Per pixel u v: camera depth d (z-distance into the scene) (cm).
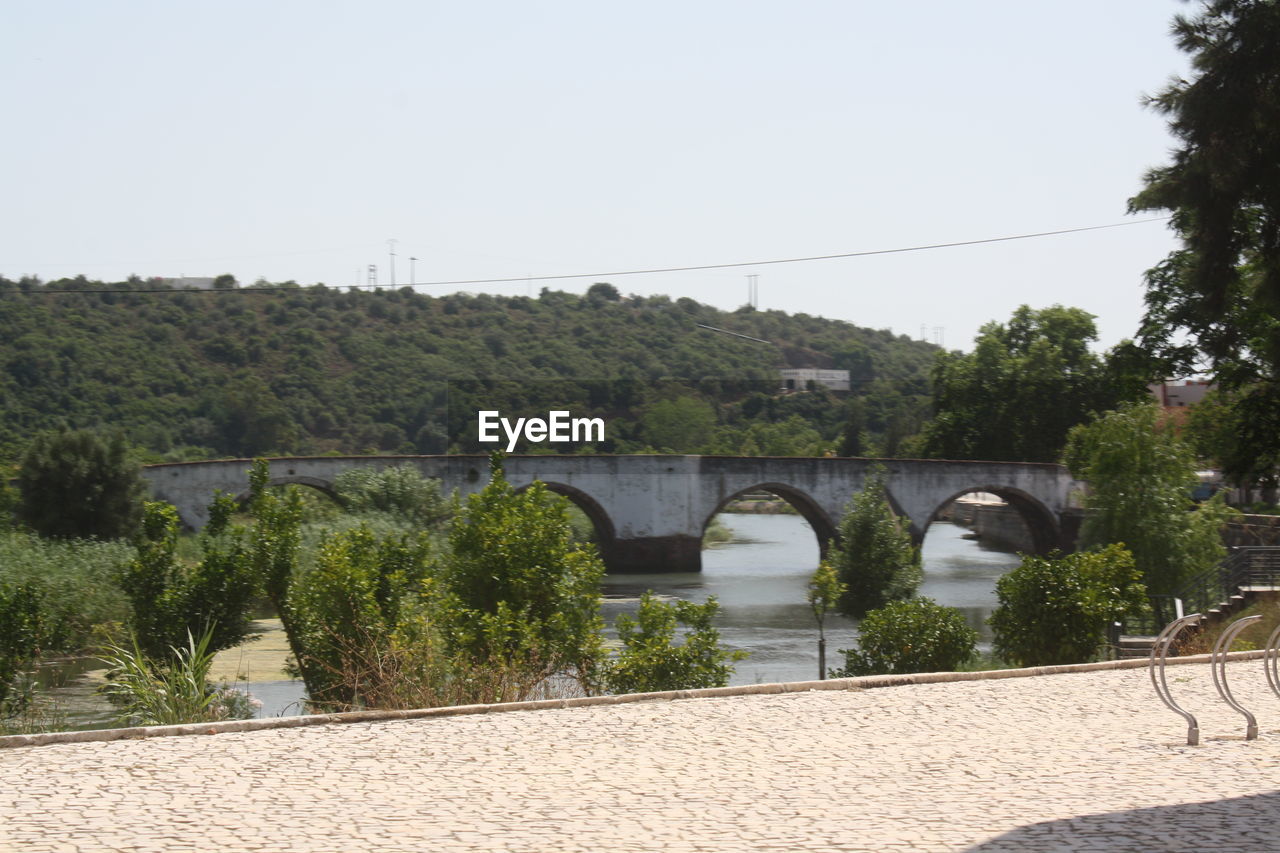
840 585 2694
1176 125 2069
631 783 801
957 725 1027
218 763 861
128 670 1529
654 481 5934
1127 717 1073
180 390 9475
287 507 2033
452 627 1717
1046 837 649
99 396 9006
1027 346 7844
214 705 1448
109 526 4366
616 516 5906
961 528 9725
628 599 4662
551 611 1861
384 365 10469
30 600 2167
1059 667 1373
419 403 10106
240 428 9281
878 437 10456
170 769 841
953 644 2061
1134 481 3291
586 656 1812
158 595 2020
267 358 10212
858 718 1059
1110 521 3300
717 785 794
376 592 1859
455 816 709
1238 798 737
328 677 1778
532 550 1870
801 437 9556
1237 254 2117
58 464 4347
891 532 3189
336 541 1919
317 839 658
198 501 5266
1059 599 1995
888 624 2075
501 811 722
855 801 747
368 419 9919
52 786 787
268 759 876
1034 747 931
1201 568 3200
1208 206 2064
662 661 1812
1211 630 2109
